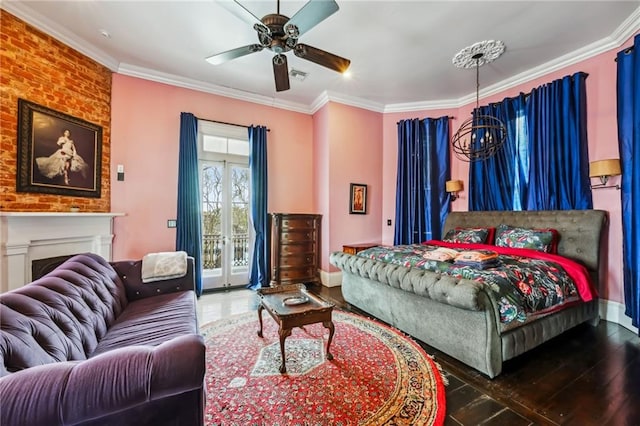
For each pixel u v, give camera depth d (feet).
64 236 9.87
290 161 16.53
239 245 15.23
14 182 8.69
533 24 9.29
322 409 5.53
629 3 8.29
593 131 10.50
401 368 6.99
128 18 9.14
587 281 8.73
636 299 8.57
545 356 7.60
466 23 9.25
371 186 16.57
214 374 6.73
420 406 5.63
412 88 14.38
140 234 12.44
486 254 8.42
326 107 15.31
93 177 11.09
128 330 6.10
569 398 5.90
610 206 10.02
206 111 14.11
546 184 11.45
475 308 6.41
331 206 15.34
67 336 4.58
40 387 2.83
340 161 15.58
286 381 6.45
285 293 9.04
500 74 12.76
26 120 8.94
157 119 12.88
